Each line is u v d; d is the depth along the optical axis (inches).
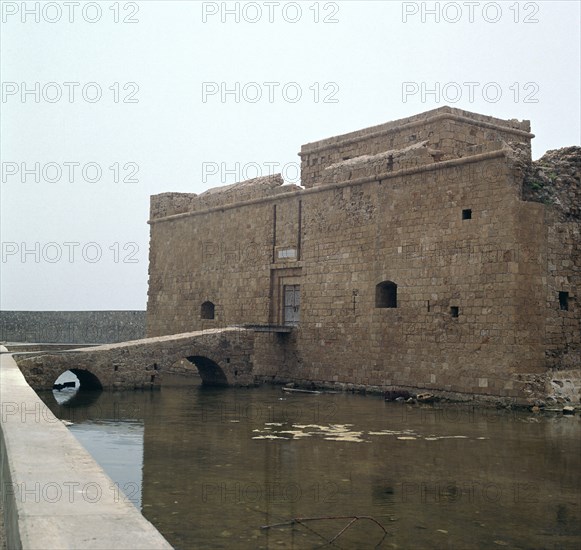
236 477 544.4
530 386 966.4
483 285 1018.7
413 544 387.5
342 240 1273.4
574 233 1055.6
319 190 1331.2
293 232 1396.4
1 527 341.1
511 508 462.3
